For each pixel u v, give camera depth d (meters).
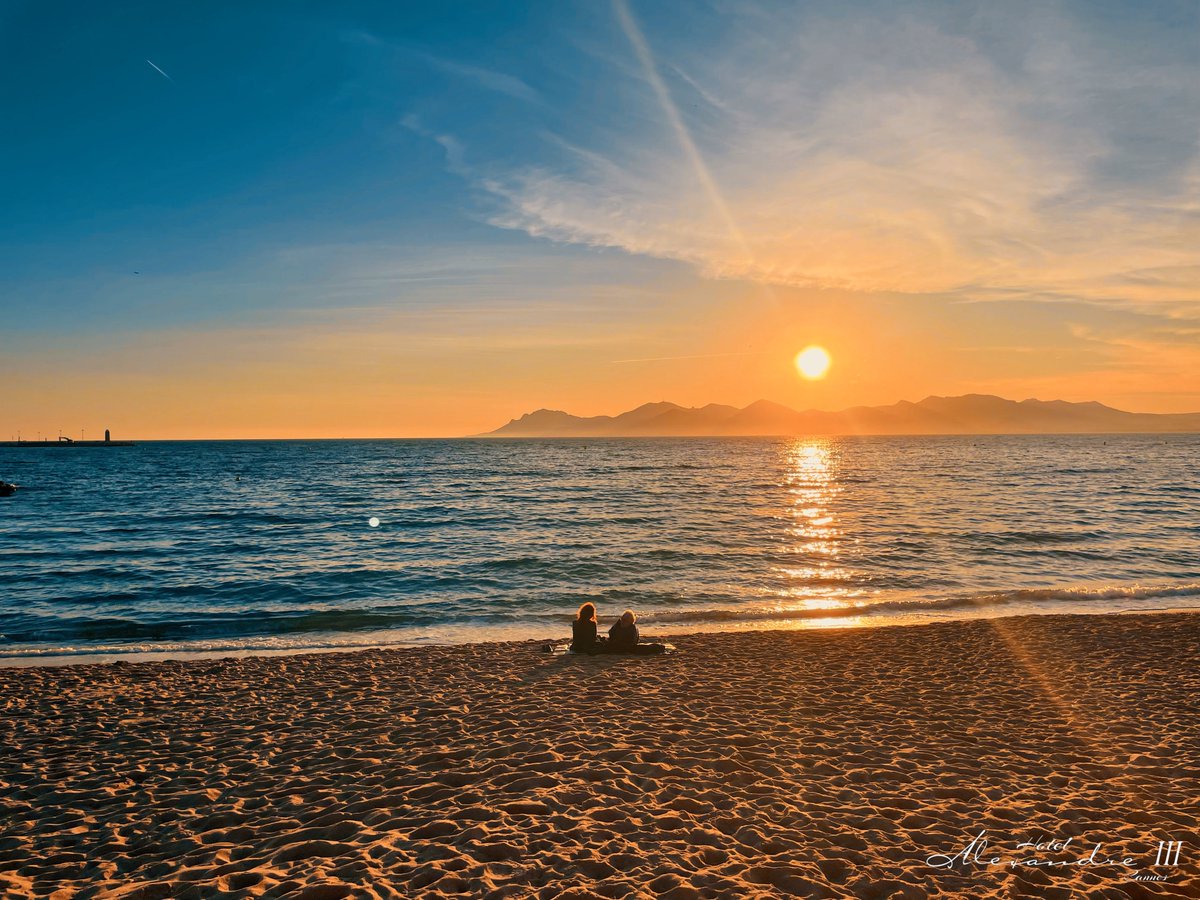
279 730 8.96
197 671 12.25
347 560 26.39
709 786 6.92
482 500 51.25
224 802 6.78
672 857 5.43
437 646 14.38
